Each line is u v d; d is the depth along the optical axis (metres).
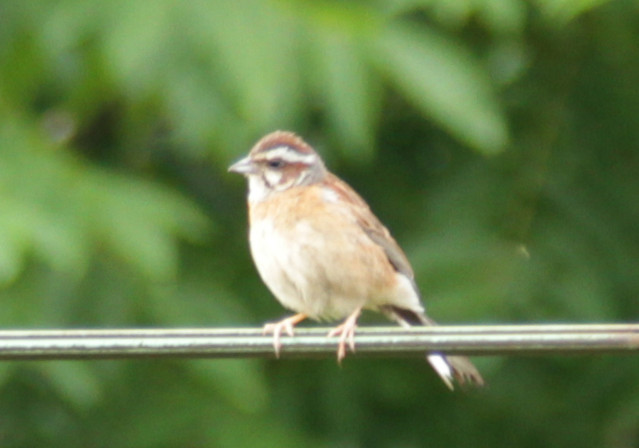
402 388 16.72
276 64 14.37
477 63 15.49
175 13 14.55
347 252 12.67
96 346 10.62
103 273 14.86
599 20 16.56
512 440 17.05
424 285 15.84
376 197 17.09
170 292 15.11
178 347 10.63
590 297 15.94
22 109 15.13
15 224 13.39
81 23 14.62
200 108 14.94
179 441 15.11
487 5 14.40
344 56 14.42
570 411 17.00
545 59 16.98
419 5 14.86
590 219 16.42
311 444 15.59
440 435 16.97
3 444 15.95
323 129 16.83
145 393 15.44
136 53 14.36
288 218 12.73
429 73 14.44
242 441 15.03
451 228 16.23
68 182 14.16
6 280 13.13
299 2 14.69
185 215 14.34
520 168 16.59
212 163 16.86
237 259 16.25
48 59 15.18
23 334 10.60
